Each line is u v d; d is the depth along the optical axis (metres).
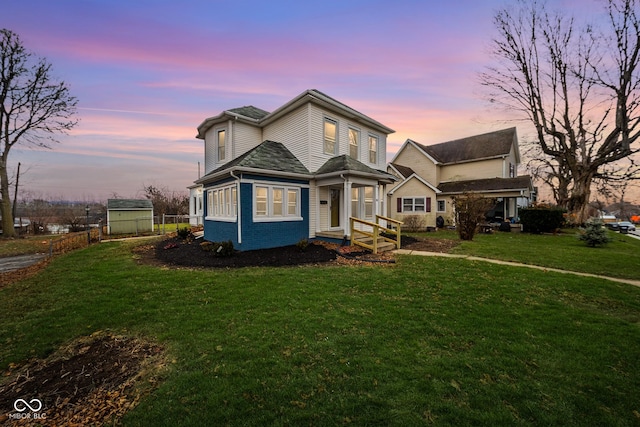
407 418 2.27
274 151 11.49
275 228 10.40
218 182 11.70
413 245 11.48
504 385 2.68
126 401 2.54
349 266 7.74
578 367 2.98
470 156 23.84
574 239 13.66
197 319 4.28
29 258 10.56
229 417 2.30
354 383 2.71
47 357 3.35
